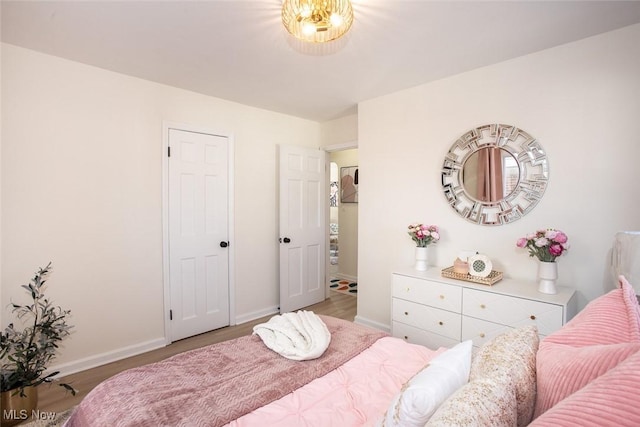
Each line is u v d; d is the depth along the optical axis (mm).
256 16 1754
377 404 1109
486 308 2068
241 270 3379
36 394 1901
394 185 2986
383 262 3096
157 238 2770
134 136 2615
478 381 762
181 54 2205
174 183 2865
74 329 2354
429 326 2352
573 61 2045
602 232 1970
